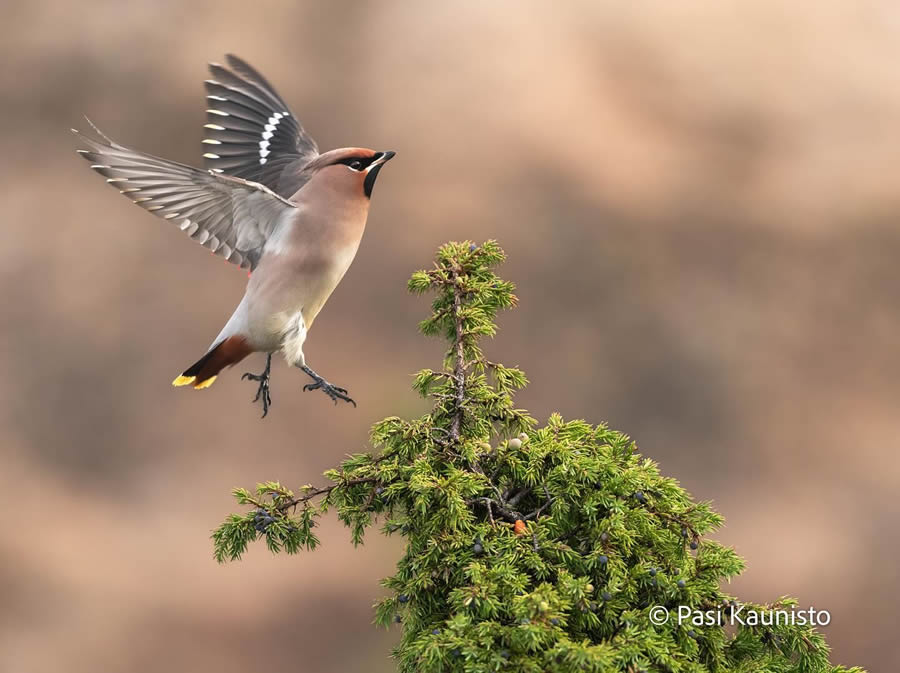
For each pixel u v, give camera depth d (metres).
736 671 4.39
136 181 6.08
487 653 4.02
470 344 5.27
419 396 5.23
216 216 6.38
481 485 4.50
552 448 4.62
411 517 4.66
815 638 4.51
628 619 4.26
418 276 5.35
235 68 7.37
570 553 4.37
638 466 4.72
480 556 4.39
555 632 4.04
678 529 4.55
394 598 4.70
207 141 7.23
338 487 4.68
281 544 4.70
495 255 5.48
